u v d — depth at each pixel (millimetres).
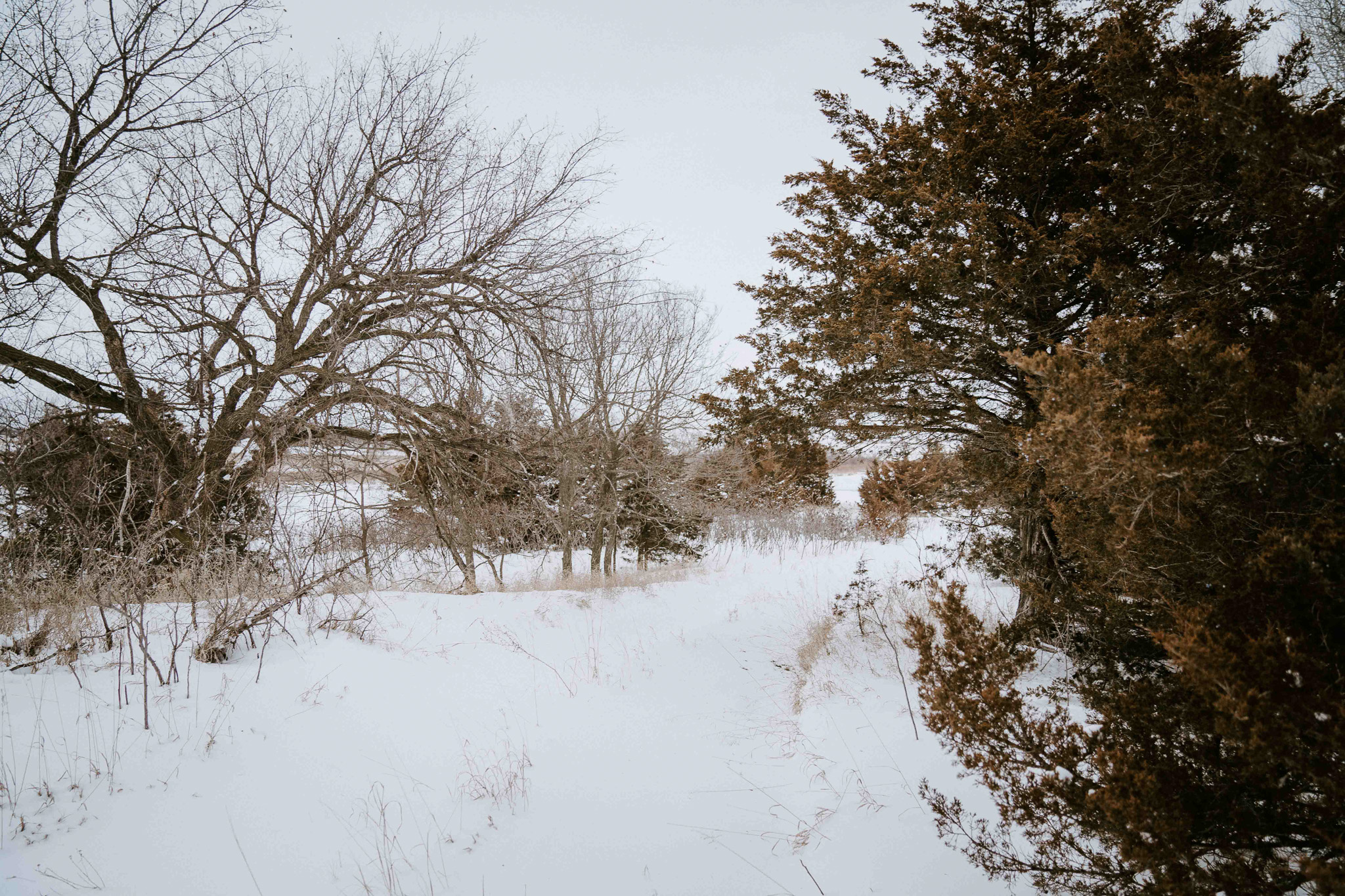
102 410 9422
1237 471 2723
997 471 7145
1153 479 2639
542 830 4758
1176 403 3004
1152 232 4922
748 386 8359
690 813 5027
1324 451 2480
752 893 4012
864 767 5082
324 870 3980
